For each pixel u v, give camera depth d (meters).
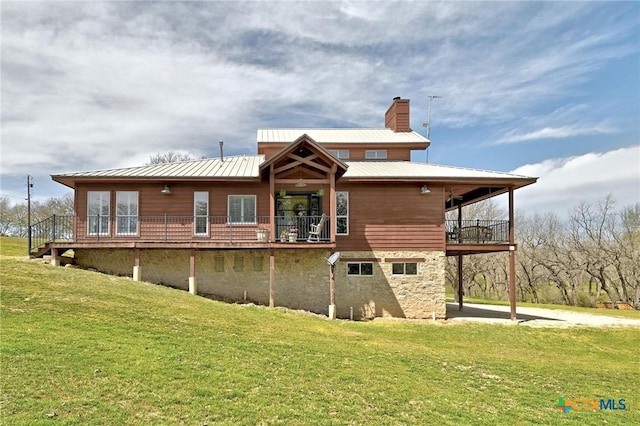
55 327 8.31
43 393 5.49
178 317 10.70
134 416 5.15
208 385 6.41
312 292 17.81
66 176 16.62
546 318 18.89
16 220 48.72
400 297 17.91
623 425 6.68
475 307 23.97
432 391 7.37
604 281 38.00
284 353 8.77
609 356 13.41
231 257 17.69
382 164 21.86
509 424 6.18
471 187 19.03
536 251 42.00
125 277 15.88
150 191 17.59
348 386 7.13
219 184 17.91
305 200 18.56
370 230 18.11
